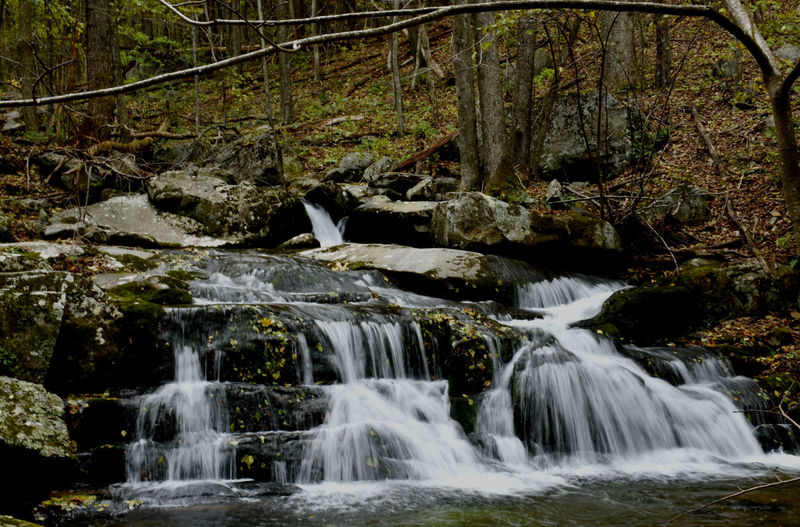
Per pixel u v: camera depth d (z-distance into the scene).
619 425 6.73
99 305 5.99
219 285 8.00
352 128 20.52
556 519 4.51
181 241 10.38
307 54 31.27
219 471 5.32
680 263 11.05
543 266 10.74
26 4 15.90
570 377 6.83
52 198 11.96
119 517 4.41
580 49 19.77
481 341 7.08
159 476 5.22
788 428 7.01
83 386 5.77
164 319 6.20
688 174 13.29
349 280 9.21
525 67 14.43
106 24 14.54
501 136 13.48
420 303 8.63
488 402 6.72
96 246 8.87
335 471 5.50
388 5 21.25
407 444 5.92
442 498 5.04
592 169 14.57
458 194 11.31
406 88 24.38
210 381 6.20
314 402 6.10
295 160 17.45
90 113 14.36
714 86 16.77
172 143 17.92
